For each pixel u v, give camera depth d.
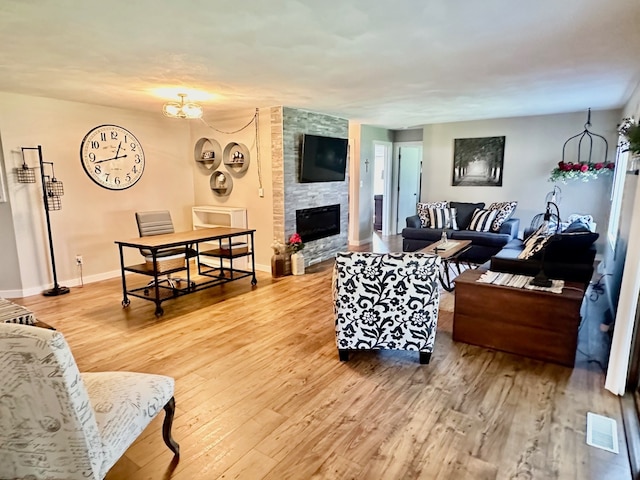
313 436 2.08
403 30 2.29
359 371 2.76
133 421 1.59
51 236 4.52
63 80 3.55
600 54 2.79
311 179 5.59
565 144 5.89
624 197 4.00
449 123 6.85
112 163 5.14
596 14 2.08
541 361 2.88
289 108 5.13
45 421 1.34
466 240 5.59
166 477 1.80
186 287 4.69
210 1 1.90
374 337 2.80
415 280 2.66
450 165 6.95
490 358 2.93
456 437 2.05
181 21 2.15
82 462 1.38
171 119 5.79
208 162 5.96
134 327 3.55
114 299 4.36
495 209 6.07
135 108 5.17
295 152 5.32
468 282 3.09
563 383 2.57
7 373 1.28
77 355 3.00
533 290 2.86
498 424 2.16
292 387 2.56
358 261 2.70
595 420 2.18
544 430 2.10
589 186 5.79
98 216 5.07
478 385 2.56
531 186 6.25
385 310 2.74
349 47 2.61
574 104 4.99
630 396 2.38
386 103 4.81
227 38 2.42
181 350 3.09
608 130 5.54
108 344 3.20
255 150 5.39
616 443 2.00
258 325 3.60
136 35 2.37
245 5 1.95
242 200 5.68
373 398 2.42
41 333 1.24
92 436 1.38
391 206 8.60
